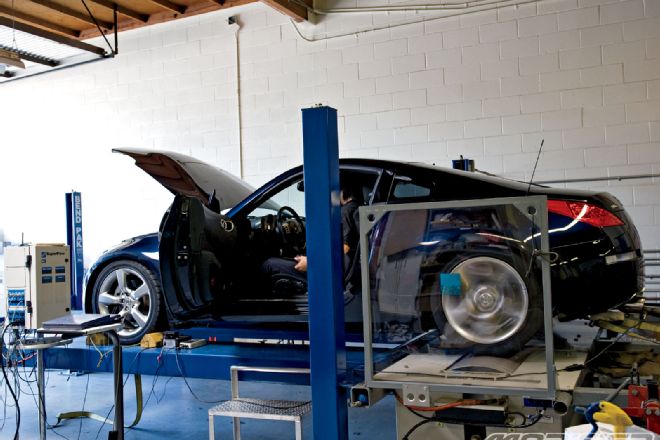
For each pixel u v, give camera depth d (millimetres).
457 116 6211
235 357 3170
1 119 8648
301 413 3045
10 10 7172
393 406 4586
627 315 3223
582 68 5734
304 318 3396
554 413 2250
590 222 2826
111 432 3176
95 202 8102
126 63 7840
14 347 3672
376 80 6543
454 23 6191
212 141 7375
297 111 6934
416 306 2725
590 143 5723
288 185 3691
